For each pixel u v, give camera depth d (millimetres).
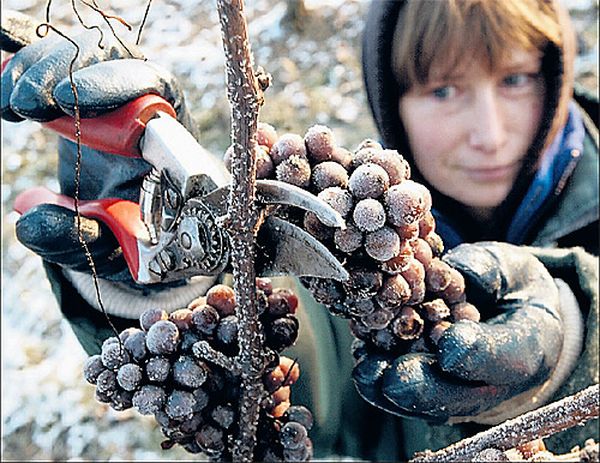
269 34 3016
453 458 552
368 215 500
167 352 567
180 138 606
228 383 595
